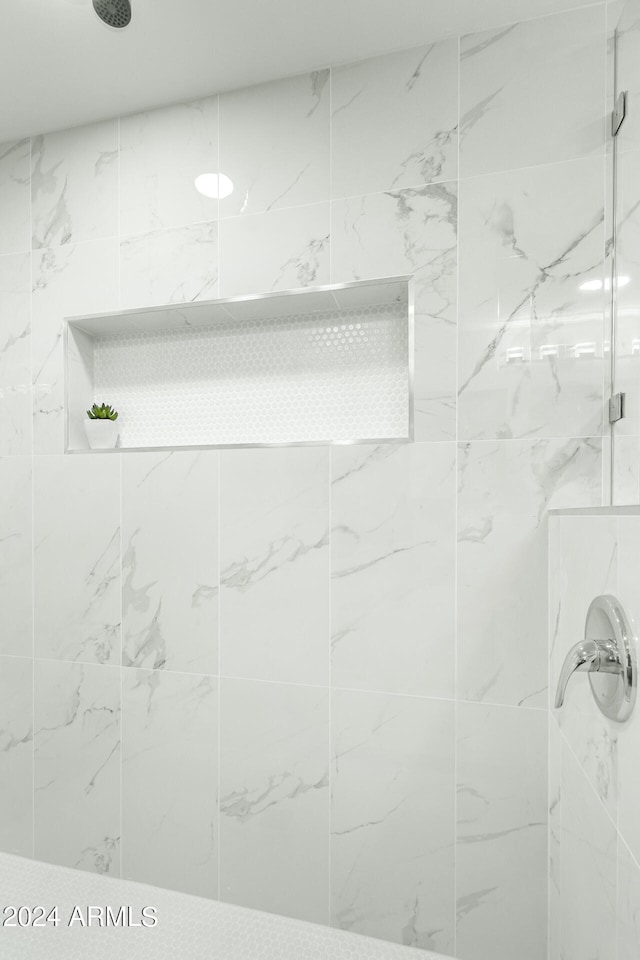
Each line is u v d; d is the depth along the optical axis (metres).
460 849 1.36
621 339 1.12
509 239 1.37
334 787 1.46
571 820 1.02
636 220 1.02
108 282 1.70
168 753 1.60
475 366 1.39
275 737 1.51
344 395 1.64
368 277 1.47
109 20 1.34
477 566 1.37
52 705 1.72
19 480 1.77
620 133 1.19
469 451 1.39
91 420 1.73
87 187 1.74
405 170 1.45
